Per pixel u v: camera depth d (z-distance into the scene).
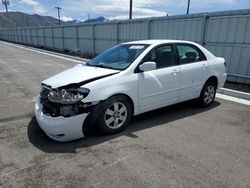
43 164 3.15
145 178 2.85
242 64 8.26
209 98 5.72
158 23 11.86
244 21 7.96
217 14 8.74
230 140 3.90
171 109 5.52
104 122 3.89
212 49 9.17
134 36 14.25
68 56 19.42
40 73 10.95
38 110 3.90
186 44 5.18
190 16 9.90
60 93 3.55
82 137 3.79
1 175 2.91
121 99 4.01
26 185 2.71
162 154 3.41
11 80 9.14
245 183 2.77
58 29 25.80
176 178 2.85
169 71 4.65
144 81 4.26
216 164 3.16
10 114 5.11
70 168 3.06
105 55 4.98
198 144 3.74
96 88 3.71
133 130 4.26
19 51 26.12
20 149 3.55
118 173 2.95
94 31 18.67
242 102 6.23
